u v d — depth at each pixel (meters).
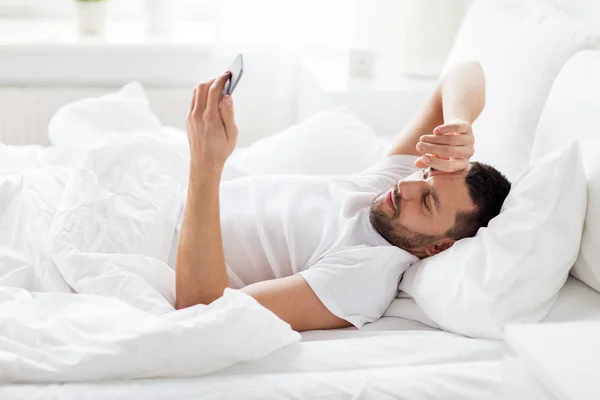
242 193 1.59
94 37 2.65
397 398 1.09
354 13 2.74
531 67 1.72
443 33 2.46
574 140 1.33
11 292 1.25
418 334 1.31
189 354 1.11
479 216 1.41
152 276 1.37
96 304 1.24
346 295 1.38
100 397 1.06
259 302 1.33
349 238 1.46
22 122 2.61
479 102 1.67
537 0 1.94
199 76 2.72
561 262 1.28
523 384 0.83
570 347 0.81
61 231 1.39
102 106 2.04
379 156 1.92
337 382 1.11
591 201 1.31
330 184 1.59
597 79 1.47
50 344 1.13
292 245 1.49
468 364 1.17
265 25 2.65
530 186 1.34
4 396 1.05
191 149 1.35
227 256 1.52
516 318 1.26
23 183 1.53
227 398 1.08
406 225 1.43
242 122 2.77
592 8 1.82
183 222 1.38
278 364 1.17
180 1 2.98
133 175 1.57
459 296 1.28
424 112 1.75
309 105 2.62
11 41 2.53
